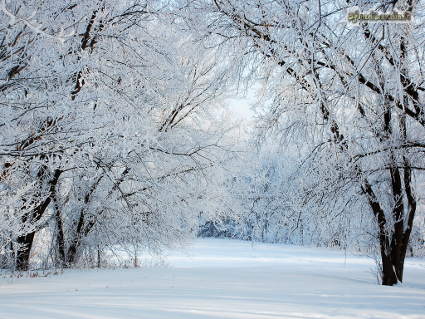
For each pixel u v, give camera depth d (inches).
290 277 458.9
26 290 306.5
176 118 618.2
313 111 357.7
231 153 593.9
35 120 343.6
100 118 346.0
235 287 336.2
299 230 444.8
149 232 605.0
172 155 562.6
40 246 600.7
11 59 307.3
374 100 380.8
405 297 292.5
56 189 518.0
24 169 411.8
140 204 594.2
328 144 370.3
